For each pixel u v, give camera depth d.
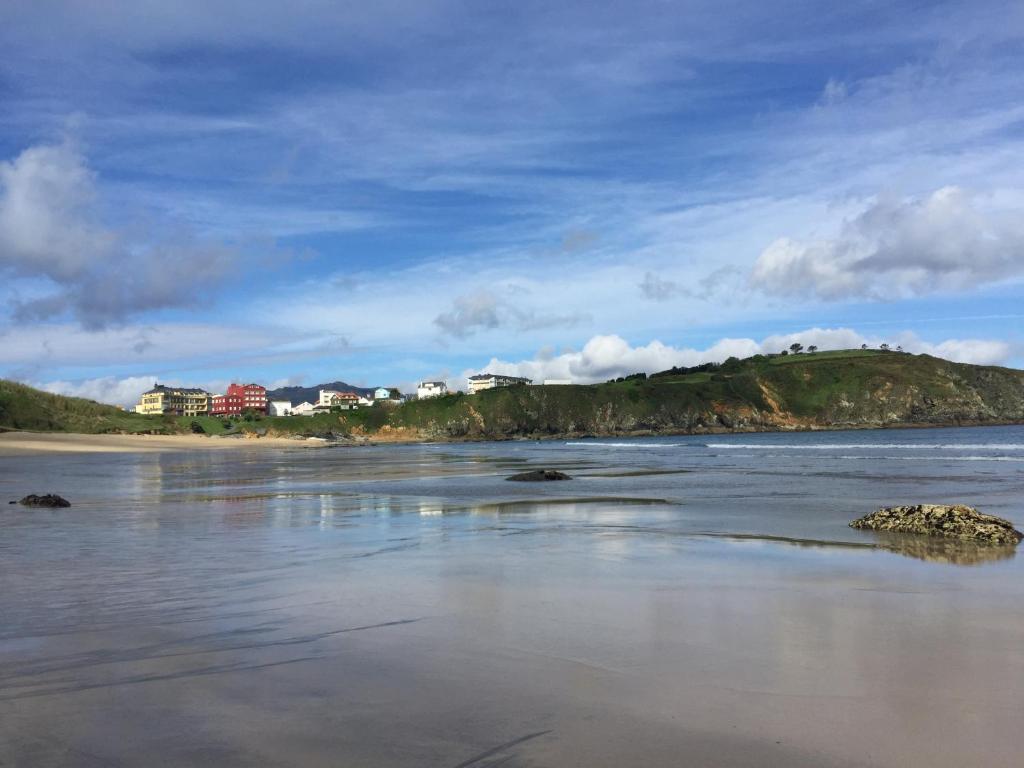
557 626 6.95
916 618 7.23
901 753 4.14
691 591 8.56
